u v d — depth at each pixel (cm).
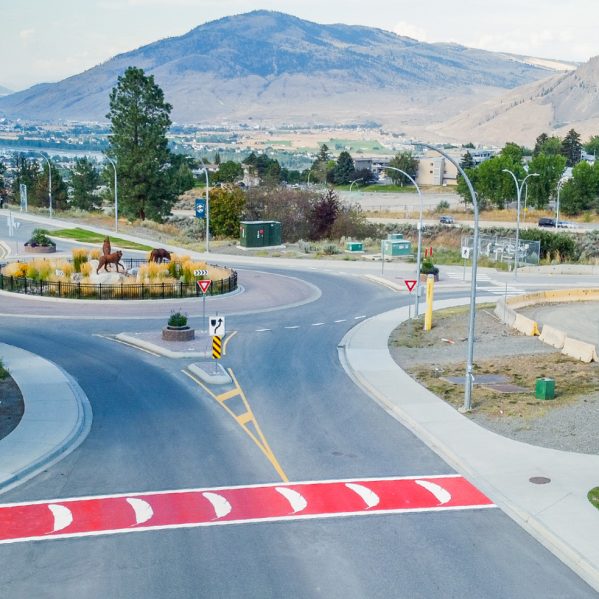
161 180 9662
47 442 2209
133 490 1908
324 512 1789
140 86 9581
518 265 7012
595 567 1518
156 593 1413
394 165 19325
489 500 1870
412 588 1445
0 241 7456
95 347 3500
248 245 7825
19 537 1639
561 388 2833
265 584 1451
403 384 2923
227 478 1995
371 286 5653
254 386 2905
